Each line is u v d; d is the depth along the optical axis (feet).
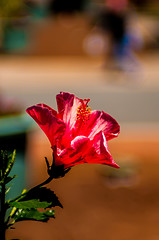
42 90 43.21
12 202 4.91
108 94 41.63
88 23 64.13
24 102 38.75
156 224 17.93
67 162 5.31
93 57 61.57
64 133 5.34
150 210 18.99
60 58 63.36
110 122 5.62
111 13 50.21
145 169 23.24
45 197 5.04
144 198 20.06
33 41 64.34
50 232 16.96
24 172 14.98
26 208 4.87
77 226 17.53
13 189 14.79
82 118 5.54
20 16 71.46
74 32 64.03
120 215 18.56
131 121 32.63
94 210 18.83
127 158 24.32
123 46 49.37
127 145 27.20
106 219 18.16
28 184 17.63
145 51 67.10
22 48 64.34
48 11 82.58
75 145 5.19
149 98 39.50
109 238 16.84
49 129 5.26
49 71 53.93
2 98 16.15
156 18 78.64
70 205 19.07
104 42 60.18
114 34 49.55
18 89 43.52
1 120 14.48
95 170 22.57
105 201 19.67
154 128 30.78
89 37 63.67
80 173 22.30
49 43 64.08
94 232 17.22
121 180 21.59
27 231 16.90
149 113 34.71
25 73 52.44
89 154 5.22
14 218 5.01
